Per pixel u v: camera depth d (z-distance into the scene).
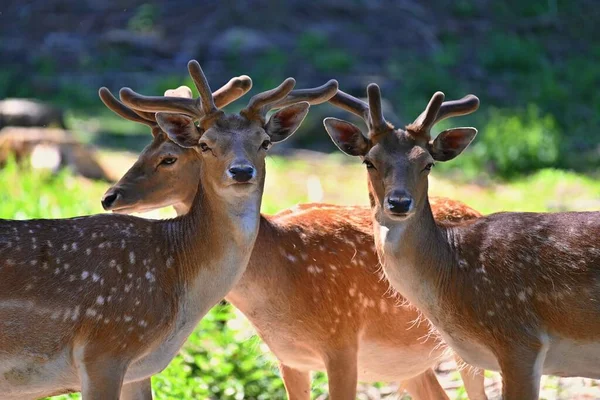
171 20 47.66
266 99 10.52
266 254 11.35
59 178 24.64
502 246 10.66
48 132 26.77
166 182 12.17
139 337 10.15
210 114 10.48
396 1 49.12
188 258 10.45
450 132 10.86
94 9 49.38
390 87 40.25
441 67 42.78
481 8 49.44
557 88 39.94
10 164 24.88
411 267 10.59
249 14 47.47
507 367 10.47
